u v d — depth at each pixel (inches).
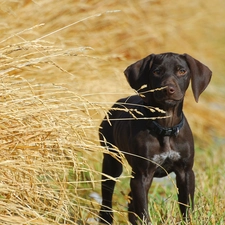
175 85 343.6
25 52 416.8
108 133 397.4
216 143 600.4
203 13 743.7
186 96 651.5
